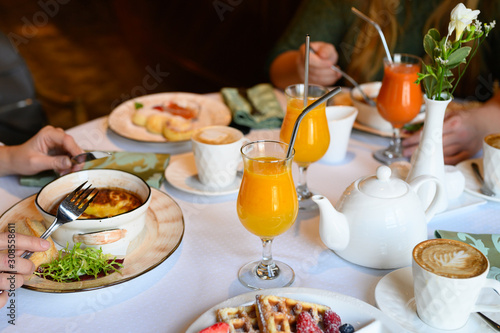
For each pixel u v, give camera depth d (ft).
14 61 6.35
